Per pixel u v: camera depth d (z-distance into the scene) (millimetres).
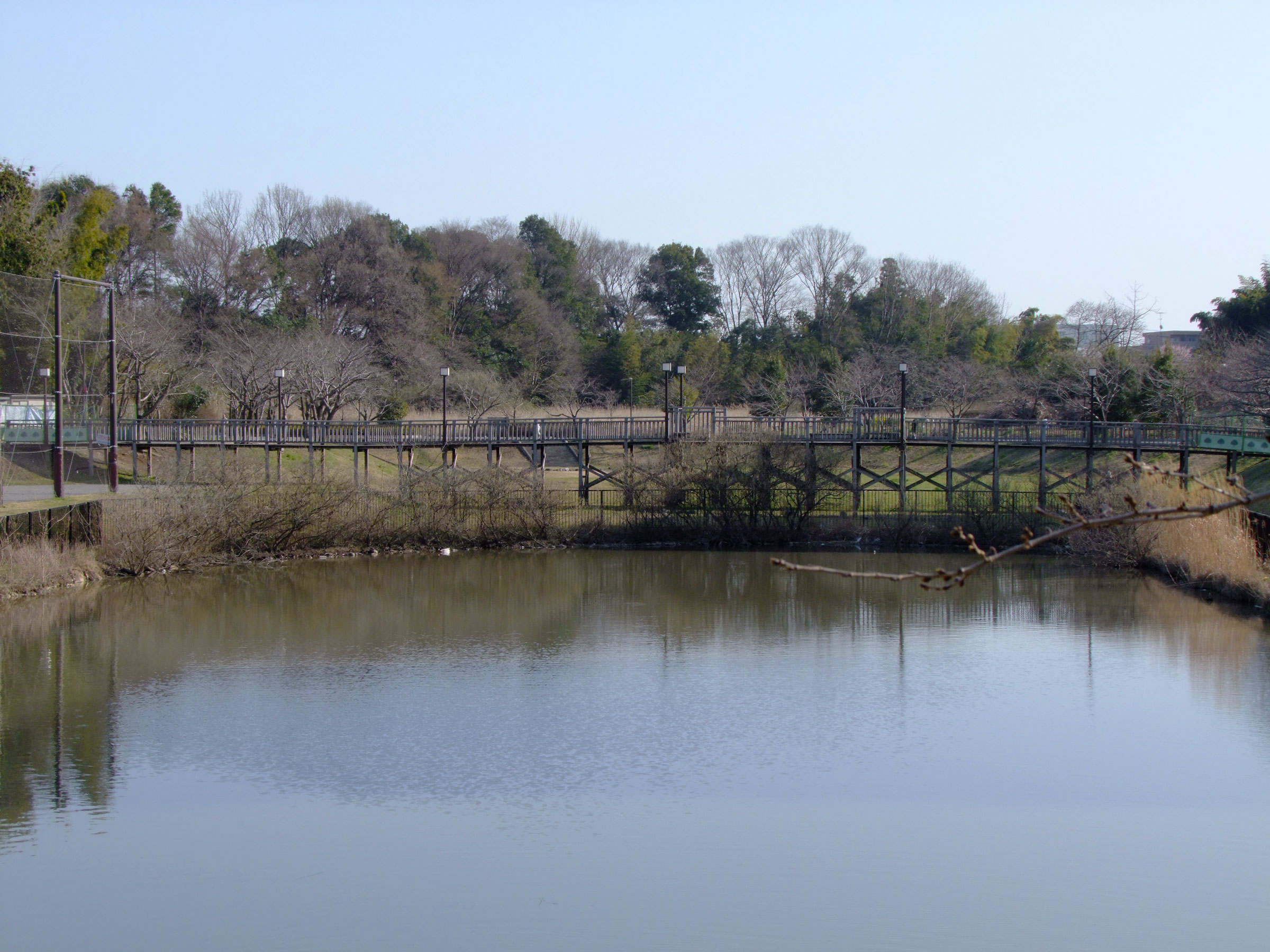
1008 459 56219
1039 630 25547
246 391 54750
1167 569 32844
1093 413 49750
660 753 16797
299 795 15055
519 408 68062
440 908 11805
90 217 57656
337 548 38188
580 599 30125
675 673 21641
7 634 24984
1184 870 12672
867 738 17453
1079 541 37531
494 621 26938
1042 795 14984
